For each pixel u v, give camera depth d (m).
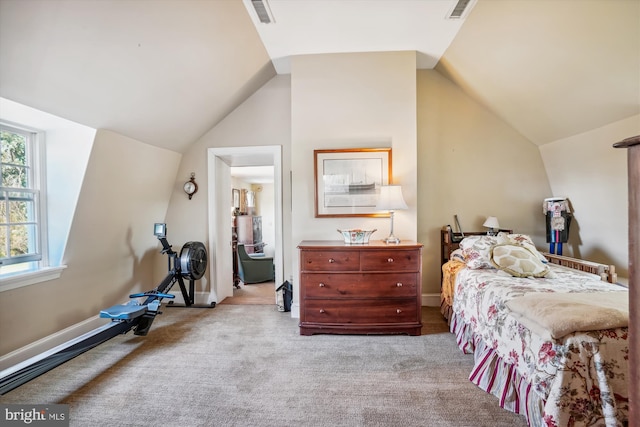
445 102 3.69
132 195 3.24
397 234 3.23
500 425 1.64
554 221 3.31
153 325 3.09
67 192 2.58
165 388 1.99
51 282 2.53
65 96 2.12
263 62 3.30
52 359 1.94
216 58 2.74
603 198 2.90
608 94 2.37
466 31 2.74
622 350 1.38
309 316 2.81
